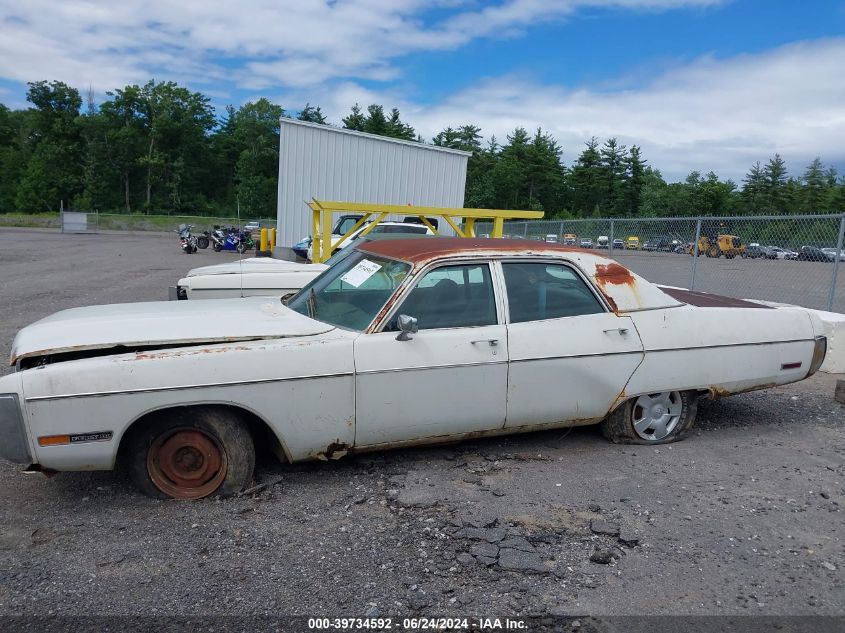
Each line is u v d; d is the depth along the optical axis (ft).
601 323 14.40
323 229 29.19
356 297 13.74
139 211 322.75
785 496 12.85
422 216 29.99
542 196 279.28
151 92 332.60
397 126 287.69
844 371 24.00
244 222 205.46
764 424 17.54
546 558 10.31
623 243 43.47
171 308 14.32
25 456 10.95
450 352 13.02
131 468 11.95
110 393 11.07
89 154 318.04
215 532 10.98
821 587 9.68
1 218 178.70
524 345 13.61
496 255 13.99
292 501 12.18
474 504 12.17
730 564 10.28
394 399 12.70
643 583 9.69
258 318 13.26
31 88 313.53
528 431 14.33
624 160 278.05
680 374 15.02
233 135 361.71
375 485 12.96
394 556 10.29
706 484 13.35
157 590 9.27
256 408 11.87
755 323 15.79
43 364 12.10
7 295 40.40
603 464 14.29
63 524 11.23
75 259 73.41
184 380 11.38
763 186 269.23
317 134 60.80
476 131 276.00
